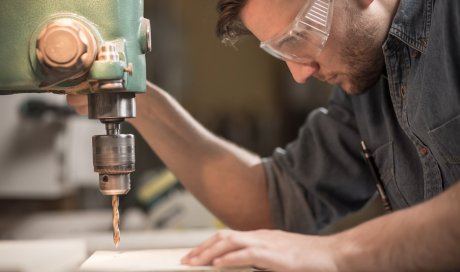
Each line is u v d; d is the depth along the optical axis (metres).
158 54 4.55
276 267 1.42
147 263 1.61
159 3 4.55
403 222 1.40
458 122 1.66
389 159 2.01
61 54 1.38
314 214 2.20
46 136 3.20
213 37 5.25
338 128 2.16
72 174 3.33
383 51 1.83
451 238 1.34
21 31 1.46
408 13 1.78
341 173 2.16
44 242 1.83
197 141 2.21
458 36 1.62
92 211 4.04
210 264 1.52
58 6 1.46
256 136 5.21
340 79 1.90
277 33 1.77
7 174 3.19
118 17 1.46
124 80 1.46
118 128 1.59
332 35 1.79
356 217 4.09
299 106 5.17
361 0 1.79
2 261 1.53
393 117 1.98
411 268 1.39
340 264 1.41
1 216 3.64
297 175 2.19
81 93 1.55
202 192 2.22
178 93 4.76
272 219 2.19
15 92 1.55
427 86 1.70
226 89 5.31
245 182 2.21
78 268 1.59
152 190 3.22
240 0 1.77
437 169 1.79
